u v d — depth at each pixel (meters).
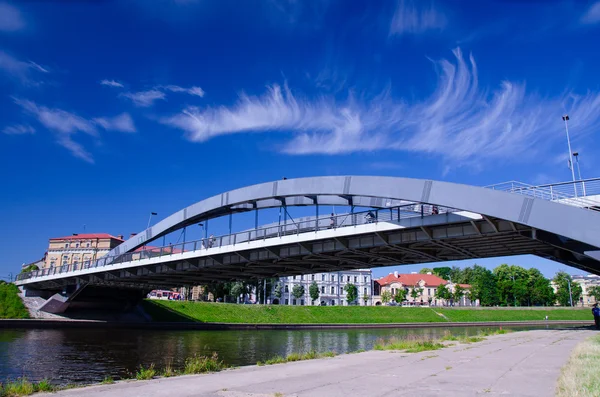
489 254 34.91
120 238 116.19
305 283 125.38
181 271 43.75
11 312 59.50
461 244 30.80
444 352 18.95
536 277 126.38
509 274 136.62
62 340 43.72
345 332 63.06
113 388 11.73
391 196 29.05
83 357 32.59
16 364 28.72
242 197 38.97
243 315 73.56
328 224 35.62
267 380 12.45
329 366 15.51
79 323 59.38
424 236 29.02
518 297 118.62
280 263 38.75
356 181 31.09
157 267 45.66
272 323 72.12
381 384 11.08
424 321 84.06
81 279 57.38
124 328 60.53
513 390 9.74
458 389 10.02
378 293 142.38
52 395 10.80
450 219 26.88
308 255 34.53
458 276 158.25
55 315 61.72
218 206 41.44
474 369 13.34
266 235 37.28
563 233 22.77
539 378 11.35
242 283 98.06
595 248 23.58
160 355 34.31
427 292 138.50
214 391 10.84
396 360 16.53
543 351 18.28
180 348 39.06
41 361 30.19
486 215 24.97
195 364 15.96
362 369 14.21
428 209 28.86
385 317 83.75
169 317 67.56
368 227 29.94
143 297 66.81
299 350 38.22
